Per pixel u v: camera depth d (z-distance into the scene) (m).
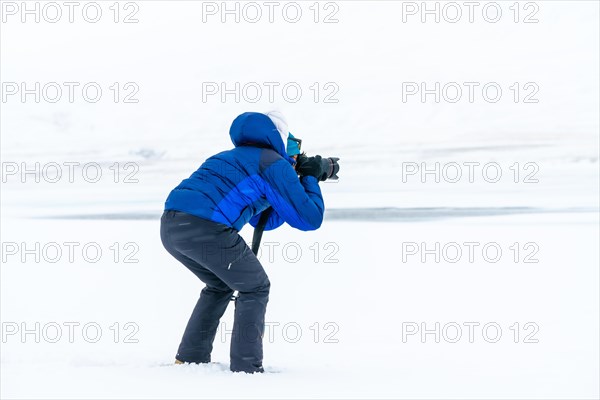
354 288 13.02
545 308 11.09
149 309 11.41
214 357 8.52
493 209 26.92
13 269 15.48
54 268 15.52
